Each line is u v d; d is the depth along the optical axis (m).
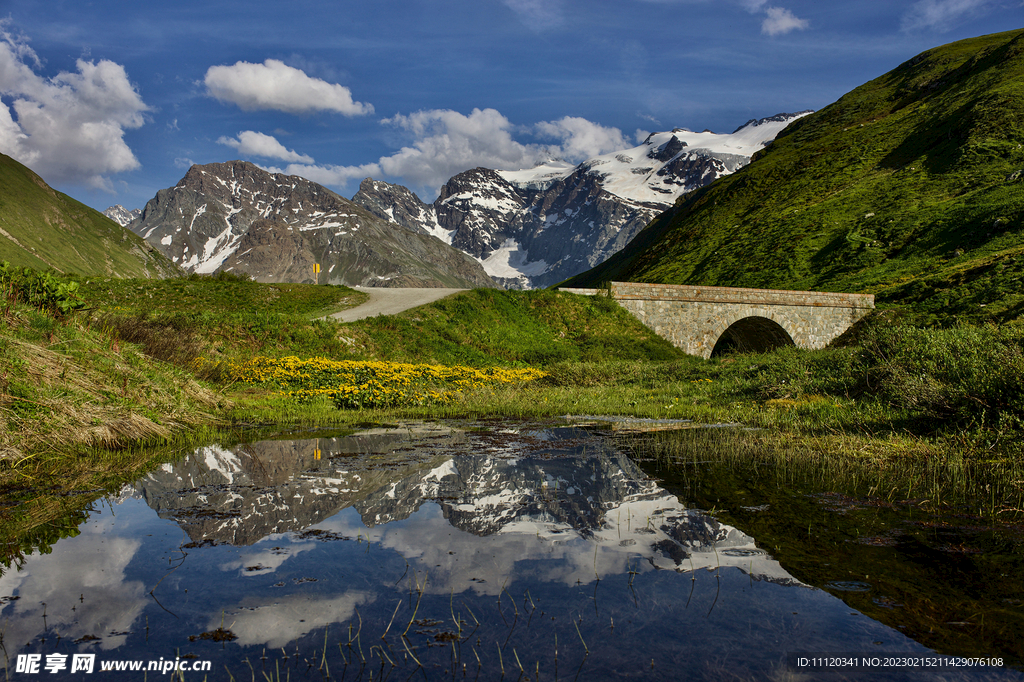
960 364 10.23
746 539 4.25
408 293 31.86
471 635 2.82
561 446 8.36
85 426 7.54
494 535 4.36
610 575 3.58
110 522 4.59
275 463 6.92
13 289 10.22
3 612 3.03
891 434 8.80
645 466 6.94
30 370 7.79
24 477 6.06
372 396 13.45
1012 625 2.90
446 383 17.06
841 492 5.71
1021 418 7.96
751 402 14.30
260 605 3.13
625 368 22.52
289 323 20.42
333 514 4.86
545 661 2.56
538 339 28.34
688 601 3.21
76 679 2.38
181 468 6.56
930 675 2.40
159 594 3.26
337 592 3.32
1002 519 4.79
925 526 4.57
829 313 34.22
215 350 16.72
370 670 2.48
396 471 6.52
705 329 32.50
